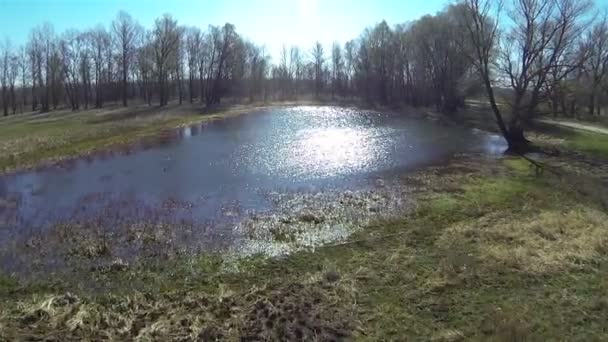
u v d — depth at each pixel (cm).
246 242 1309
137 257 1192
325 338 798
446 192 1841
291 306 902
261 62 9650
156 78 8106
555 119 4675
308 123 4647
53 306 905
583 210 1548
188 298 946
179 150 3016
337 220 1505
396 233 1366
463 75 5456
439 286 995
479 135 3788
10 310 895
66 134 3516
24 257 1195
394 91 7994
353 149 3012
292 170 2366
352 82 9356
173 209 1650
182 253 1222
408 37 7119
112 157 2773
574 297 936
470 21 3475
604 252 1154
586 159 2597
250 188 1988
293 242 1309
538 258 1123
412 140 3444
